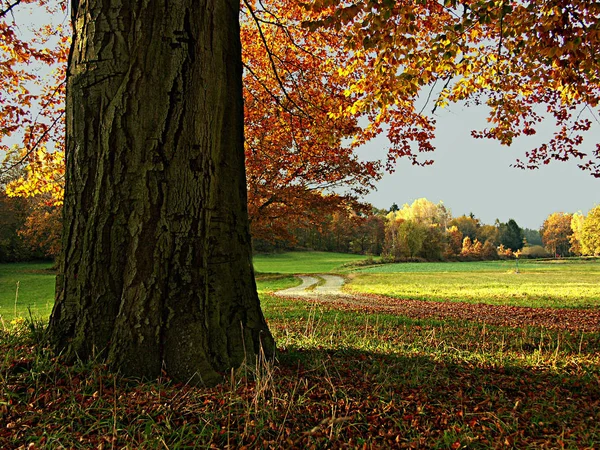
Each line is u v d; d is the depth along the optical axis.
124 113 3.07
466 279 32.88
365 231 88.81
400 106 8.16
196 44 3.26
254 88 11.79
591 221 80.94
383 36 4.80
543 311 12.59
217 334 3.33
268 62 9.91
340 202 19.34
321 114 7.93
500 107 8.26
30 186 8.80
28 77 8.21
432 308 13.29
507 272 44.22
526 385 3.68
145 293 3.00
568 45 4.98
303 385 3.14
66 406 2.50
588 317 10.97
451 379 3.71
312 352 4.41
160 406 2.55
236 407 2.65
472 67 7.22
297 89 8.34
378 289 23.62
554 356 4.90
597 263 70.06
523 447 2.47
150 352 2.96
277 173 17.52
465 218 110.94
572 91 6.98
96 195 3.09
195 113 3.22
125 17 3.16
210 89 3.35
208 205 3.31
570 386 3.72
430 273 42.28
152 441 2.22
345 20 4.41
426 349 5.23
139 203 3.05
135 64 3.09
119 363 2.92
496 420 2.76
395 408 2.87
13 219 42.91
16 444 2.18
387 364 4.04
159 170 3.07
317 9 4.53
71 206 3.19
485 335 7.02
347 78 8.27
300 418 2.66
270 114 11.55
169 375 2.95
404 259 68.94
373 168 17.86
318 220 21.03
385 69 5.73
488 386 3.58
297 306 13.03
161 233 3.06
